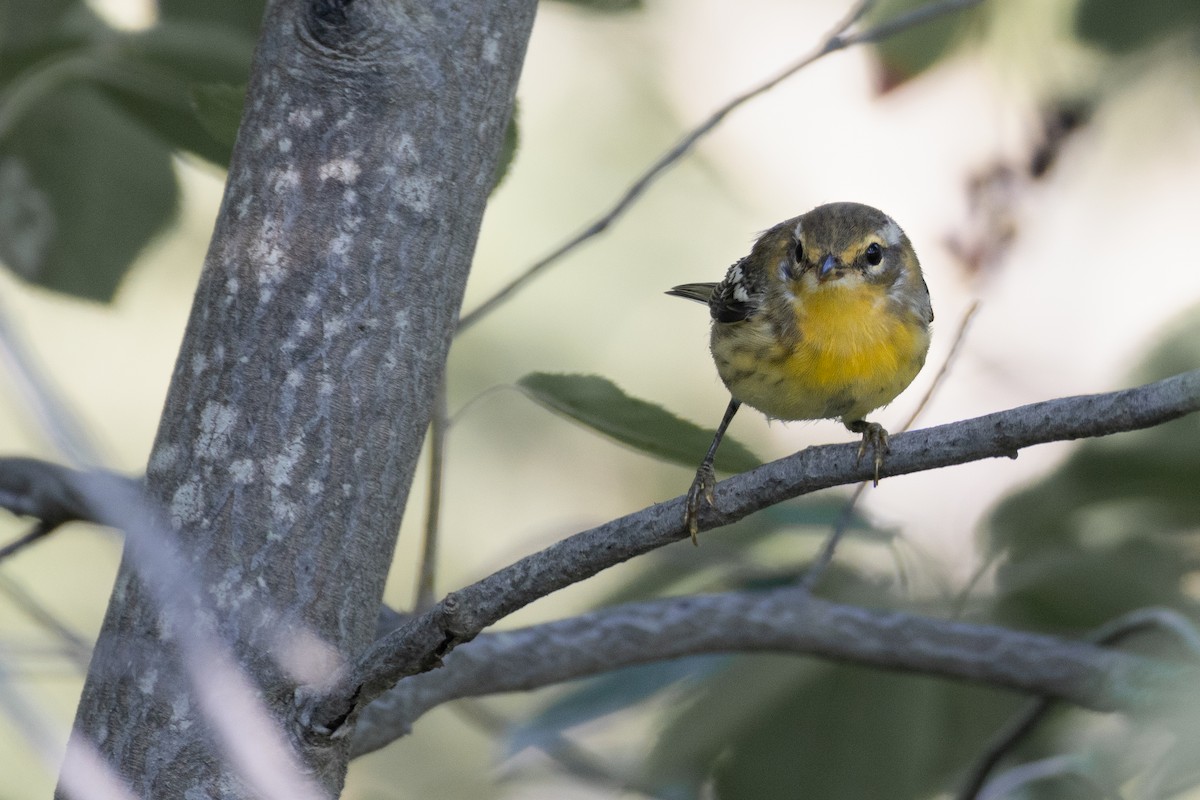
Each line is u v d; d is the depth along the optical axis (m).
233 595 6.34
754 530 11.15
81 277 11.69
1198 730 6.02
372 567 6.62
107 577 13.84
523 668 8.73
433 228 6.70
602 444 16.44
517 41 7.01
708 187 16.14
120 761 6.22
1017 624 10.71
